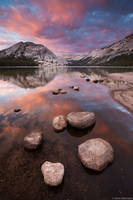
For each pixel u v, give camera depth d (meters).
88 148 4.41
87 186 3.34
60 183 3.33
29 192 3.22
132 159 4.29
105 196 3.10
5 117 7.73
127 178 3.57
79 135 5.88
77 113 7.15
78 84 21.16
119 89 15.41
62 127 6.27
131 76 28.88
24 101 11.12
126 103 9.85
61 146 5.07
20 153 4.66
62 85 20.50
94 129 6.37
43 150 4.81
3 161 4.28
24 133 6.01
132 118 7.43
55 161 4.27
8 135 5.82
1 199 3.11
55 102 10.82
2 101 11.09
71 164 4.11
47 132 6.11
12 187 3.36
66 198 3.05
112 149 4.55
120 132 6.06
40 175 3.70
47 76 36.47
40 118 7.64
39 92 14.95
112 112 8.38
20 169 3.94
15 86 19.36
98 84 20.20
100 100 11.14
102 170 3.78
